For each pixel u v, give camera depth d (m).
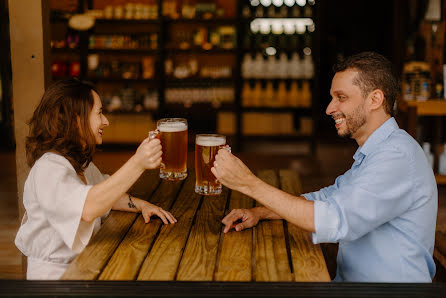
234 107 6.44
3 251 3.17
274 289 1.19
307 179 5.13
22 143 2.51
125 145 6.38
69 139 1.65
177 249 1.46
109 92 6.51
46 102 1.64
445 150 5.32
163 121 1.73
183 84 6.47
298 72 6.30
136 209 1.80
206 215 1.78
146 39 6.29
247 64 6.34
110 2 6.37
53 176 1.51
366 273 1.55
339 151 6.57
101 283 1.21
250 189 1.45
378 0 8.16
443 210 4.08
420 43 5.21
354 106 1.55
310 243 1.53
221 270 1.32
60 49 6.20
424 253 1.53
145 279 1.26
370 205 1.41
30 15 2.45
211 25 6.45
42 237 1.63
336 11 8.24
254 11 6.38
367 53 1.55
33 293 1.16
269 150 6.62
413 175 1.46
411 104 4.69
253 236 1.58
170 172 1.73
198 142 1.69
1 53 6.39
